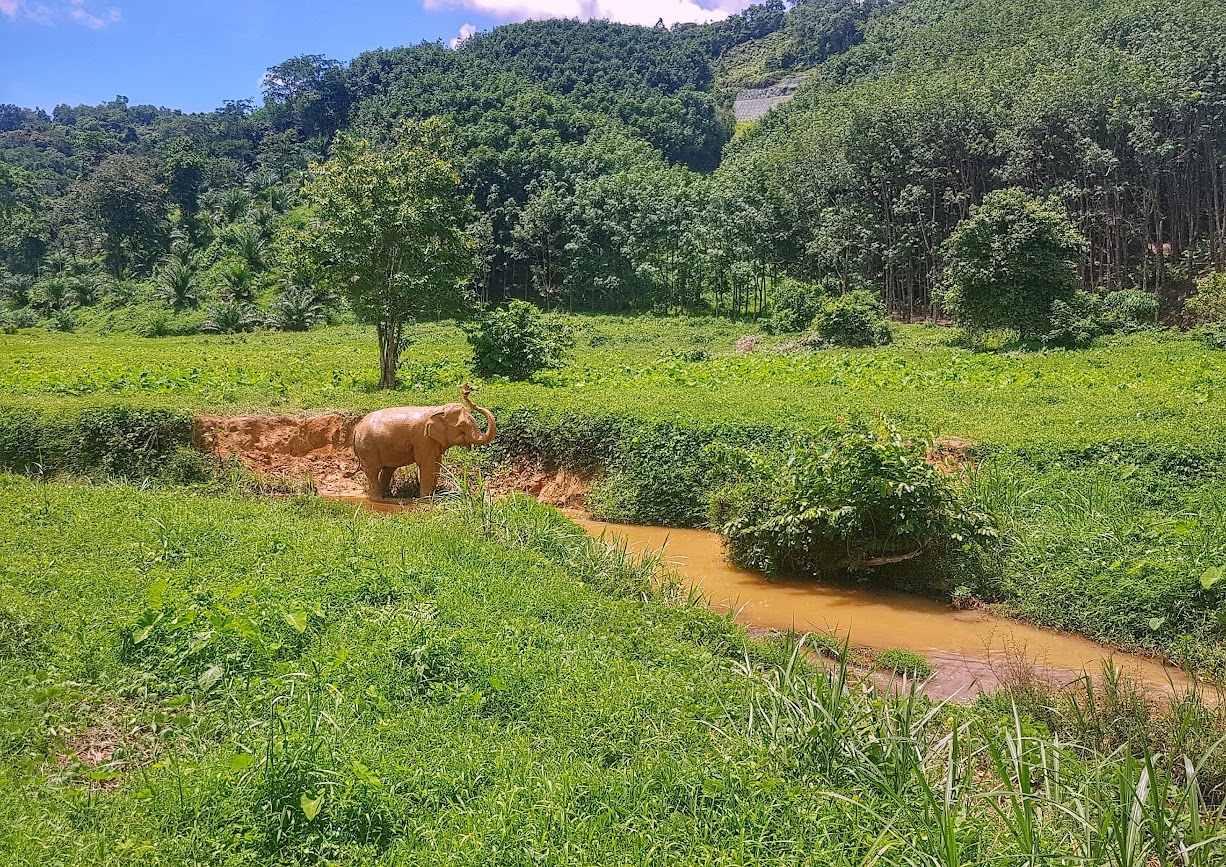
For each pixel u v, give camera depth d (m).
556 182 70.44
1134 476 11.38
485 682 6.12
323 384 22.88
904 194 49.88
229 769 4.83
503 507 11.08
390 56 115.19
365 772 4.69
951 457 12.60
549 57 117.94
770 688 6.12
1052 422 13.81
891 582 10.69
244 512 10.30
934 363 26.20
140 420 15.29
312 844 4.44
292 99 114.44
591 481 14.80
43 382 22.67
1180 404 14.84
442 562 8.55
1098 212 44.81
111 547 8.28
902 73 66.88
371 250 21.42
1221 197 48.31
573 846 4.41
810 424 13.67
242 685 5.98
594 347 41.34
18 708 5.48
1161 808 4.53
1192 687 7.12
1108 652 8.67
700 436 13.90
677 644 7.32
